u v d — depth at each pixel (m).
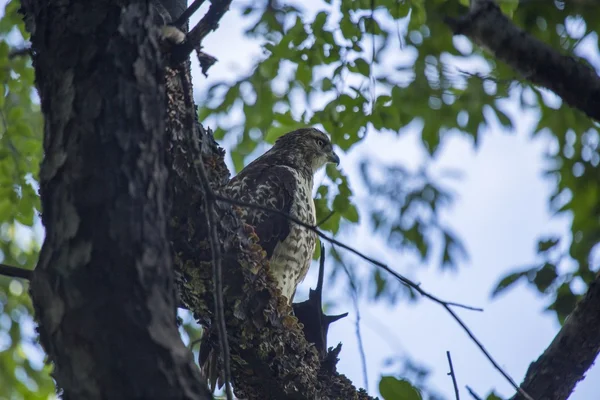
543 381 9.75
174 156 8.16
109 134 6.15
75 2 6.60
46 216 6.12
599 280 9.62
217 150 8.99
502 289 13.88
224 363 5.89
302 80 14.80
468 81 16.55
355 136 14.10
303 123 14.89
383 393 8.26
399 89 15.45
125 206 5.96
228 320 8.87
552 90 8.55
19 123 14.98
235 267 8.65
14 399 16.48
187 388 5.59
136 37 6.58
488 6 8.68
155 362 5.57
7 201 14.92
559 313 13.66
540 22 16.36
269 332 8.98
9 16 14.72
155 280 5.87
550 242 14.18
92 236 5.84
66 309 5.69
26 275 7.52
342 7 13.66
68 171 6.06
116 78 6.35
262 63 15.23
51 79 6.50
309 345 9.54
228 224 8.61
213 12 7.22
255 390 9.33
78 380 5.55
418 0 14.34
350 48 13.73
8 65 14.87
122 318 5.64
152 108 6.43
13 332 16.66
